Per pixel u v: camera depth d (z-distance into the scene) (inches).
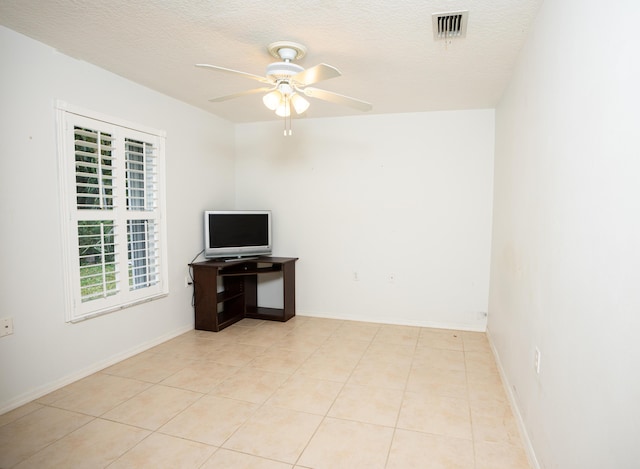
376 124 169.6
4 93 92.3
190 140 157.8
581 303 53.7
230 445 82.1
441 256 164.4
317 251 181.2
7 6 82.0
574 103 58.7
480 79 122.4
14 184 94.9
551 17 72.4
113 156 120.9
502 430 88.4
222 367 122.7
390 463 76.4
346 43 98.0
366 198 172.7
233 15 84.8
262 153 186.9
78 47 102.6
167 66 116.0
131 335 131.0
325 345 143.3
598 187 48.8
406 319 170.1
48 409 95.9
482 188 158.2
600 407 46.5
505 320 114.8
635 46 39.4
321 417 93.4
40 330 101.5
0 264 92.2
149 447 81.3
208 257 162.6
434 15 83.6
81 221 112.1
